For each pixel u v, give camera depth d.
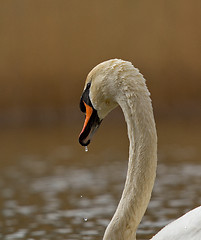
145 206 5.90
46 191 11.73
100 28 25.73
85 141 6.24
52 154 16.67
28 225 8.98
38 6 25.47
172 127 22.19
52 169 14.28
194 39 25.52
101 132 21.44
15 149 17.80
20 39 25.33
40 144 18.66
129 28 25.72
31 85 25.31
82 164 14.86
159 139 18.98
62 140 19.44
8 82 25.22
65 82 25.42
